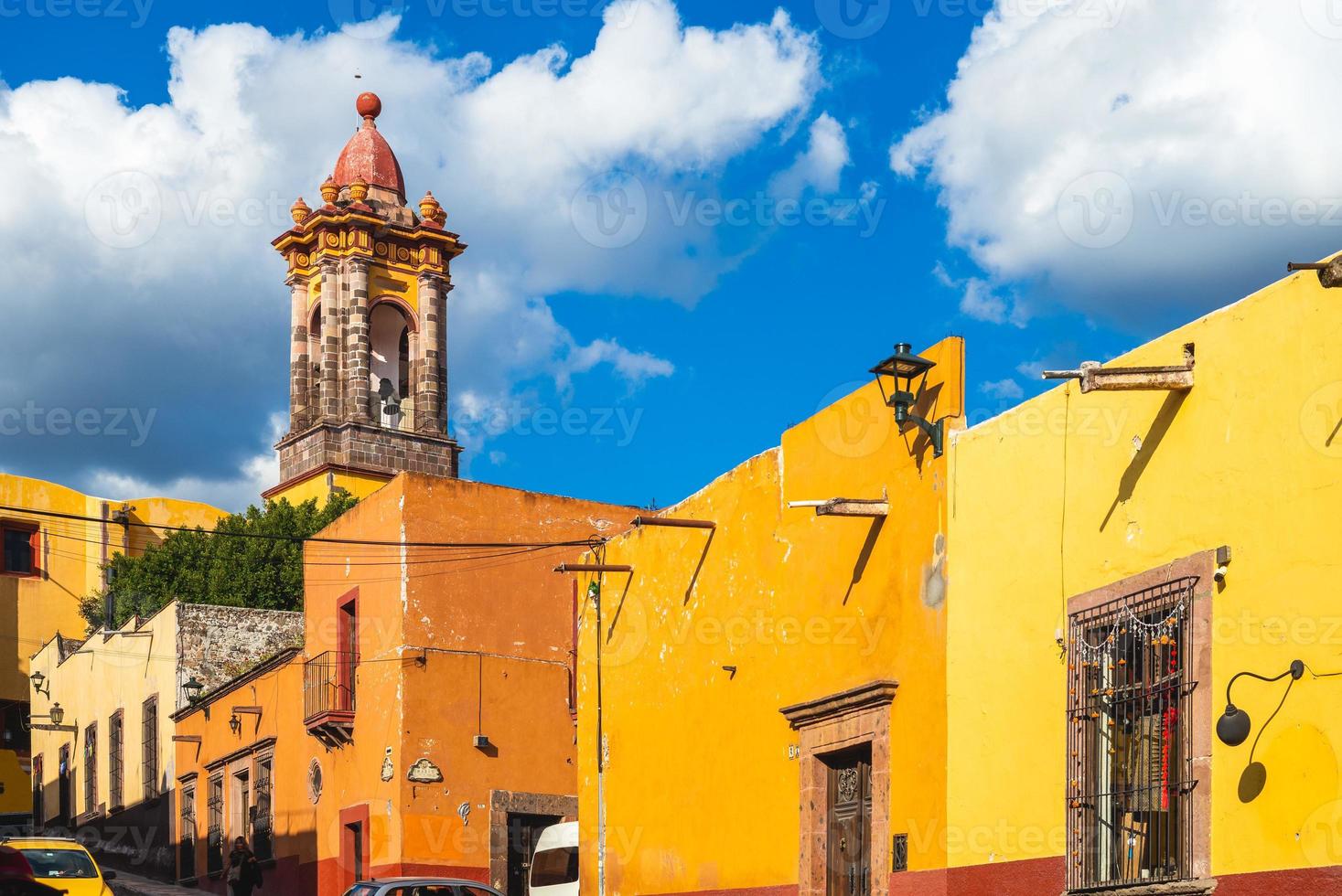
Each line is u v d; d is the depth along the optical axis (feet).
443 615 87.86
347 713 90.58
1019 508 46.11
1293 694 36.63
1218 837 38.09
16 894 33.58
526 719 88.79
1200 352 40.22
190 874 112.06
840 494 54.60
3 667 172.04
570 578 92.17
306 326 202.80
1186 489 40.29
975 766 46.65
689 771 62.39
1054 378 39.88
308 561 98.43
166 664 121.39
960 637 47.83
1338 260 36.14
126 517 182.60
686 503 64.80
